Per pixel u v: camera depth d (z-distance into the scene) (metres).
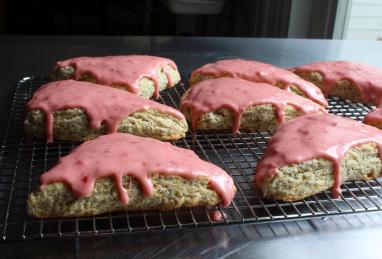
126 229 0.23
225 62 0.44
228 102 0.35
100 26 0.87
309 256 0.23
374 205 0.26
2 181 0.27
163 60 0.43
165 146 0.28
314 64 0.44
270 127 0.36
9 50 0.51
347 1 0.63
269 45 0.57
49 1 0.85
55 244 0.23
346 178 0.28
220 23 0.85
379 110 0.35
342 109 0.40
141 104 0.33
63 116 0.32
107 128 0.32
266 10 0.75
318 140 0.28
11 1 0.84
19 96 0.39
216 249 0.23
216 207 0.26
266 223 0.25
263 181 0.26
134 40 0.57
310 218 0.24
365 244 0.23
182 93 0.41
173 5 0.80
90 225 0.24
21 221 0.24
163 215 0.25
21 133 0.33
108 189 0.24
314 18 0.68
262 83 0.39
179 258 0.22
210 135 0.34
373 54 0.55
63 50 0.52
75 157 0.26
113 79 0.38
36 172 0.28
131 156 0.26
